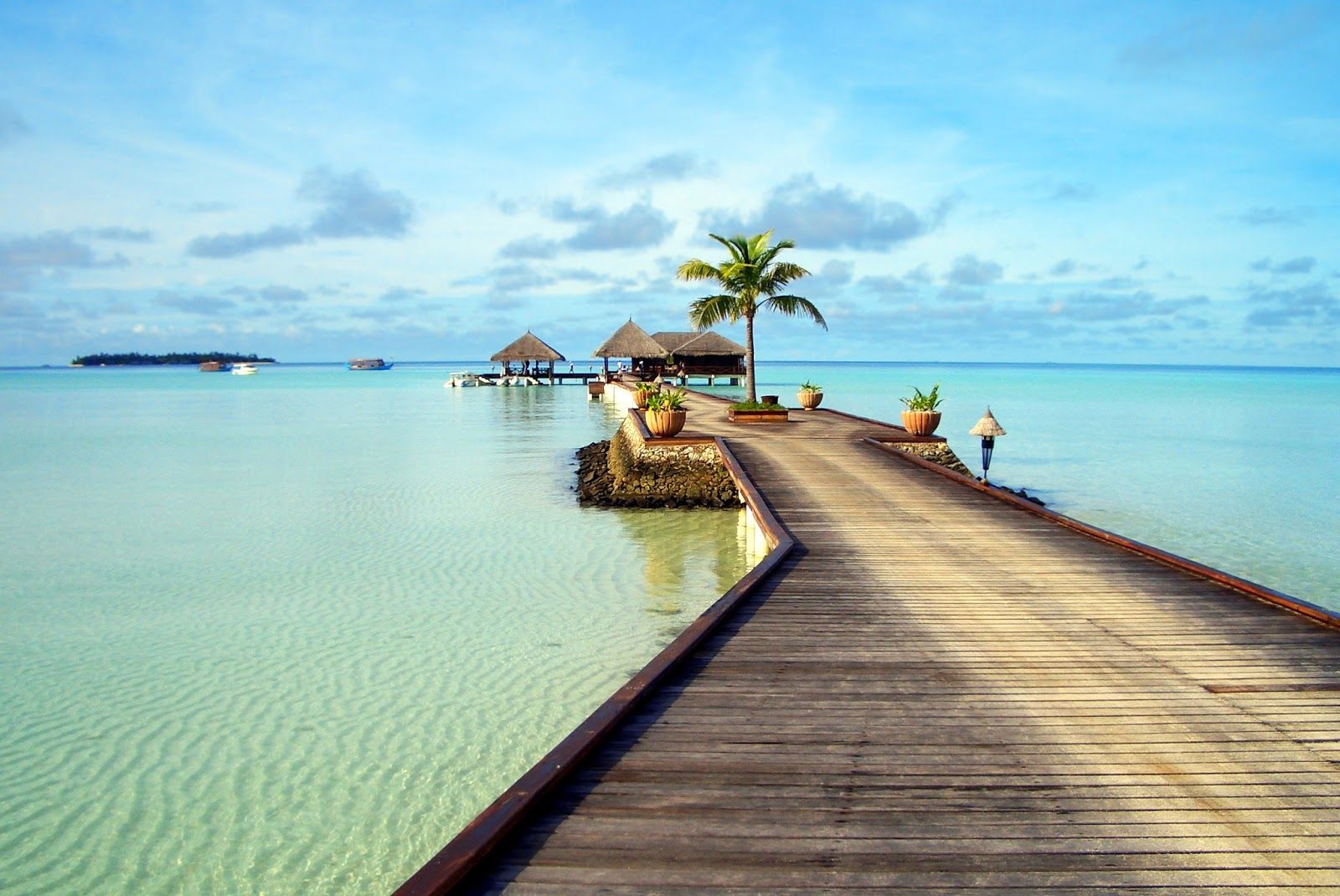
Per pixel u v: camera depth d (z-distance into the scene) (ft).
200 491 75.20
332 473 85.92
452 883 11.93
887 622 25.98
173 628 36.29
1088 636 24.54
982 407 195.11
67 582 44.16
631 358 219.00
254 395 274.36
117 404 225.97
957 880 12.59
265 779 23.18
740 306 96.48
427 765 23.89
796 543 37.42
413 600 40.24
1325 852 13.38
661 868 12.89
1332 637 24.45
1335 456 99.09
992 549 36.32
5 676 30.86
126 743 25.36
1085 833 13.91
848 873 12.75
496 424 147.33
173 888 18.54
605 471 79.36
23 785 22.93
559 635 34.83
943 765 16.38
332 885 18.66
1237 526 58.85
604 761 16.49
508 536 55.36
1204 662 22.35
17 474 86.69
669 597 40.52
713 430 82.64
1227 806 14.80
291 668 31.27
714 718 18.60
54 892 18.43
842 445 71.41
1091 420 155.63
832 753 16.90
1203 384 388.37
